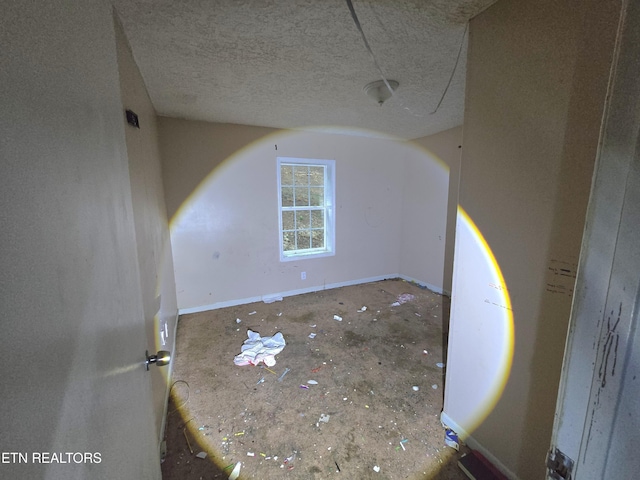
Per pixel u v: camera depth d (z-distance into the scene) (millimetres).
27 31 343
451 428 1638
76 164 468
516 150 1185
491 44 1259
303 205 3971
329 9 1312
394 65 1867
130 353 749
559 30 1002
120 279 697
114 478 552
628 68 373
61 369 380
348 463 1468
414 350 2506
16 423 284
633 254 385
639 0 361
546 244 1110
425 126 3438
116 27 1318
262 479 1392
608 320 417
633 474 407
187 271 3281
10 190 294
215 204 3314
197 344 2643
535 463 1225
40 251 349
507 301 1280
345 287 4191
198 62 1803
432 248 4016
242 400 1919
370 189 4230
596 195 418
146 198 1815
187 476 1408
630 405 404
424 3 1252
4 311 277
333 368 2254
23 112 327
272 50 1669
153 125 2521
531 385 1213
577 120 977
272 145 3514
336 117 3033
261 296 3703
